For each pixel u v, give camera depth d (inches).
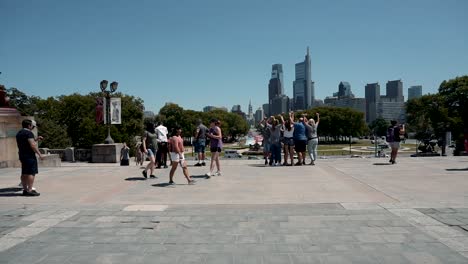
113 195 362.3
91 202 328.5
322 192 358.9
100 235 227.5
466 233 219.5
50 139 2112.5
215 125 485.7
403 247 197.6
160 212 284.2
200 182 437.1
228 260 183.8
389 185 391.2
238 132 6727.4
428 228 230.4
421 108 3147.1
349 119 5073.8
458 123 2810.0
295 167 575.5
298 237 217.6
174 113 4581.7
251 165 625.0
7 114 634.8
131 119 2517.2
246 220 256.7
